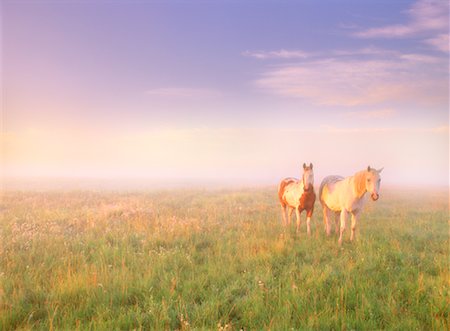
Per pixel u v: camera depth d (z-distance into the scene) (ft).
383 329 14.43
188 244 27.58
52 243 26.78
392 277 19.98
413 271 20.92
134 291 17.88
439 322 14.17
